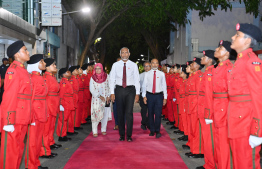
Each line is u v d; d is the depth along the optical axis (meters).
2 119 3.92
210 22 16.64
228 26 16.58
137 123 10.06
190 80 5.93
